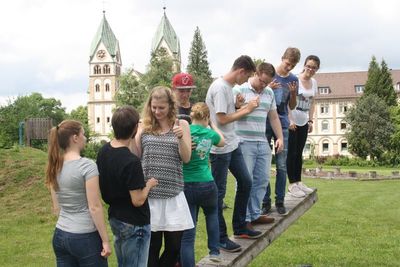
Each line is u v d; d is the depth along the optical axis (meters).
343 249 13.80
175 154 5.44
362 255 13.16
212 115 6.55
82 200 4.89
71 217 4.89
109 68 111.12
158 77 72.25
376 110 74.44
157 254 5.53
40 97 95.62
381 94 84.44
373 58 86.06
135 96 73.56
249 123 7.37
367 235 15.90
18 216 15.39
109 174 4.93
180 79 6.37
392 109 74.38
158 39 111.44
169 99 5.43
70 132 4.96
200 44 89.44
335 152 96.06
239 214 7.14
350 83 96.75
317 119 96.88
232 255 6.54
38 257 11.73
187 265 5.75
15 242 13.03
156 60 74.19
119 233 4.96
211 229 6.14
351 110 77.12
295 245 14.30
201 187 5.86
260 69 7.25
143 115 5.52
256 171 7.58
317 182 35.03
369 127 73.81
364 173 40.56
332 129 96.12
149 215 5.11
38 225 14.82
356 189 29.64
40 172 18.20
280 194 8.50
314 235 15.67
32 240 13.28
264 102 7.45
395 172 40.81
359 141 74.62
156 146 5.39
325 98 96.12
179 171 5.49
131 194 4.87
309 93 9.08
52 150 4.96
